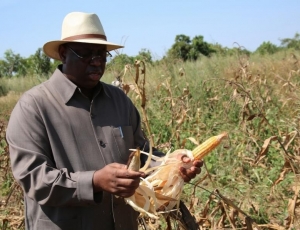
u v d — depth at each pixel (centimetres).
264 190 572
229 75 1235
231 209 425
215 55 1556
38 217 293
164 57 1369
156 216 293
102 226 297
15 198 621
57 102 296
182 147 462
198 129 773
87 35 298
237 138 724
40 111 288
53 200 275
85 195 268
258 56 1683
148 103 950
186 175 306
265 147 440
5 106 1681
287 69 1261
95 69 298
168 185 305
